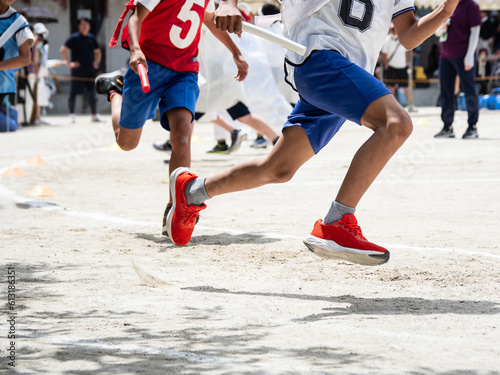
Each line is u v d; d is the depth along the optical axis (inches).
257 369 135.6
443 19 194.1
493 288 200.2
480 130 762.8
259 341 154.2
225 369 135.8
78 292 198.4
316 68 188.1
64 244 264.7
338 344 151.7
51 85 1114.7
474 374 132.8
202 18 255.8
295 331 161.6
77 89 1060.5
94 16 1241.4
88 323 168.9
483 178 434.0
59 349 149.2
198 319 172.1
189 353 145.9
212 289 202.7
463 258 236.4
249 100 537.0
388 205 349.4
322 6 191.8
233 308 182.4
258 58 534.3
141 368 137.0
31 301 188.9
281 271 224.8
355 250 183.6
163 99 253.6
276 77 563.5
